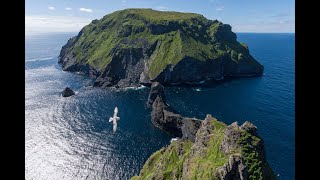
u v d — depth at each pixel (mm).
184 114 176500
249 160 69438
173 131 154000
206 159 76062
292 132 143625
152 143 141500
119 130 154500
